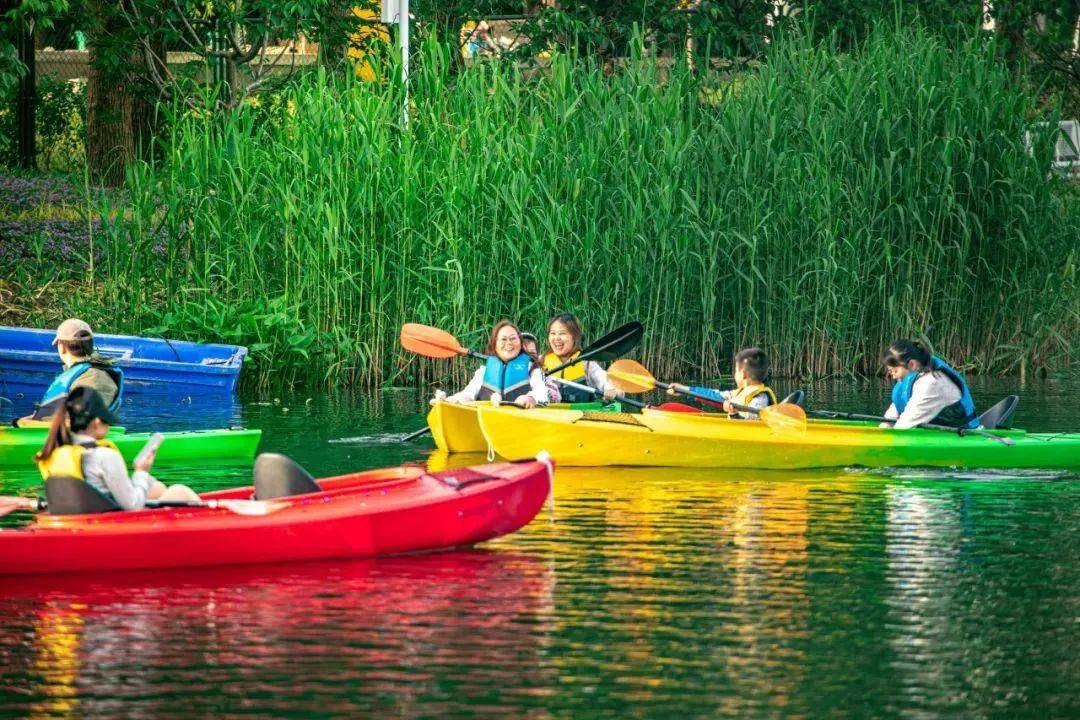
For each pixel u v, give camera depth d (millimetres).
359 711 10133
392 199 30281
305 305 30891
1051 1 48719
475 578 13734
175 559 14062
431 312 30984
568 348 24797
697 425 21375
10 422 25469
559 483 19562
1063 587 13422
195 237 31031
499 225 31031
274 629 12016
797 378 33406
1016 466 21328
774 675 10883
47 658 11273
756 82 34469
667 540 15492
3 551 13578
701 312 33031
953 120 33562
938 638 11805
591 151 31438
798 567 14195
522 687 10609
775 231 33000
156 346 29391
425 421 25344
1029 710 10180
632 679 10773
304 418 25609
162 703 10297
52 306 32750
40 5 33125
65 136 56344
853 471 20812
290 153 30594
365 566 14266
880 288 33625
